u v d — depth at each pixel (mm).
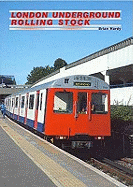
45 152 9711
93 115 11133
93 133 11086
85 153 13078
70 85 11039
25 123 17531
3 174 6621
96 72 22984
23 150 10039
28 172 6836
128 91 19141
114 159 12883
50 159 8484
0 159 8414
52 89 10922
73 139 11000
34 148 10523
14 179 6184
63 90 10961
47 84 11852
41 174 6664
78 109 11047
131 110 14992
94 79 11312
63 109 10969
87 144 11102
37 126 13031
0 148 10492
